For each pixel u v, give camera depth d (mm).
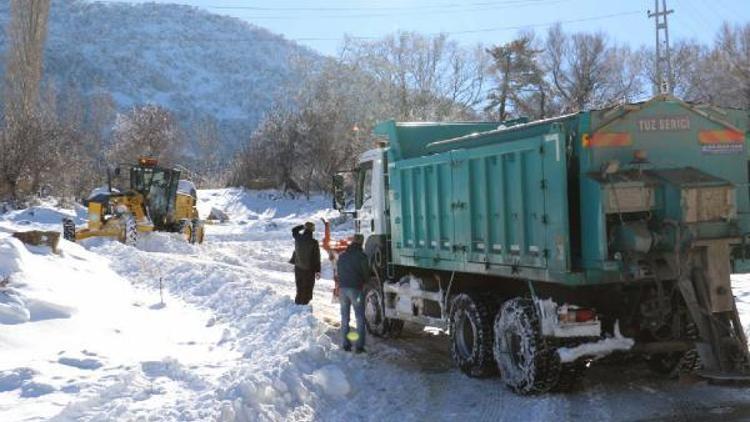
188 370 8492
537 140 7664
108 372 8242
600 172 7359
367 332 12305
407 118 48875
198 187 50594
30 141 38750
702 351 7262
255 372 8164
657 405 7516
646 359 8992
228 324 11742
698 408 7367
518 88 55688
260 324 11312
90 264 15766
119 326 10875
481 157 8648
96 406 7133
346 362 9578
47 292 11172
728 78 49719
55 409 6898
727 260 7312
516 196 8047
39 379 7793
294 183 45500
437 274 10180
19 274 11305
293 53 55625
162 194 26078
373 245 12008
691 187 7188
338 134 45688
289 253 24891
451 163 9297
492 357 8703
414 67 53312
